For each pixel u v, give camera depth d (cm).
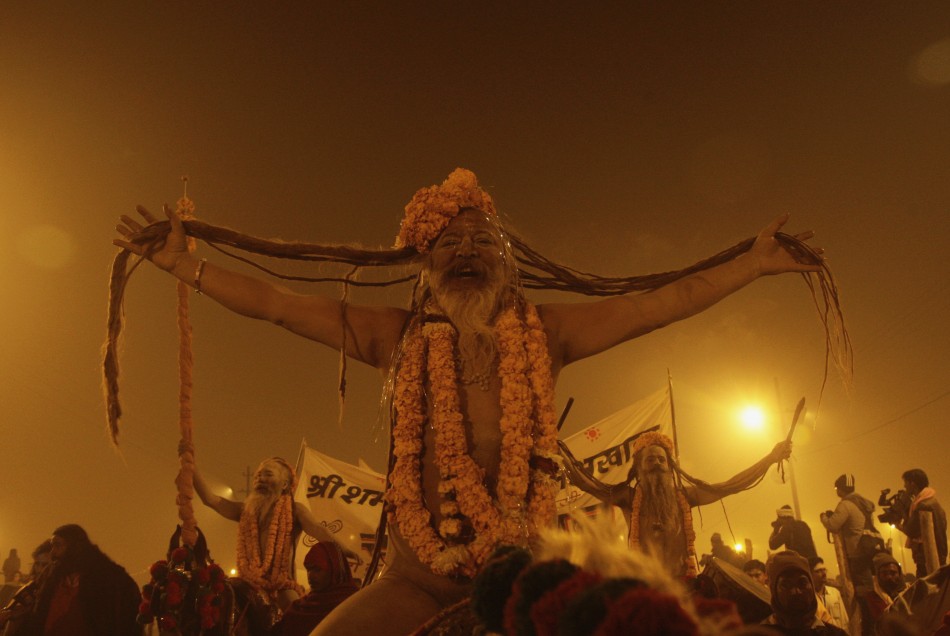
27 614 746
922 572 955
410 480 384
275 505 879
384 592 370
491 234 424
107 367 460
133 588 764
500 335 407
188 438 677
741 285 425
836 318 429
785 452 794
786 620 592
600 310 425
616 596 133
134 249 443
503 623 176
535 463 388
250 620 793
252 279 437
